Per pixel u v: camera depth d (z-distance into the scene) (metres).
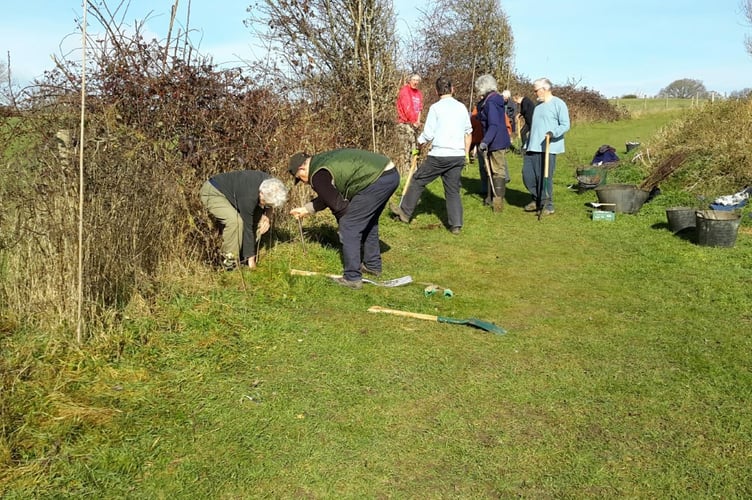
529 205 9.80
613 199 9.45
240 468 3.08
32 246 4.40
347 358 4.34
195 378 3.94
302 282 5.77
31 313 4.35
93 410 3.42
